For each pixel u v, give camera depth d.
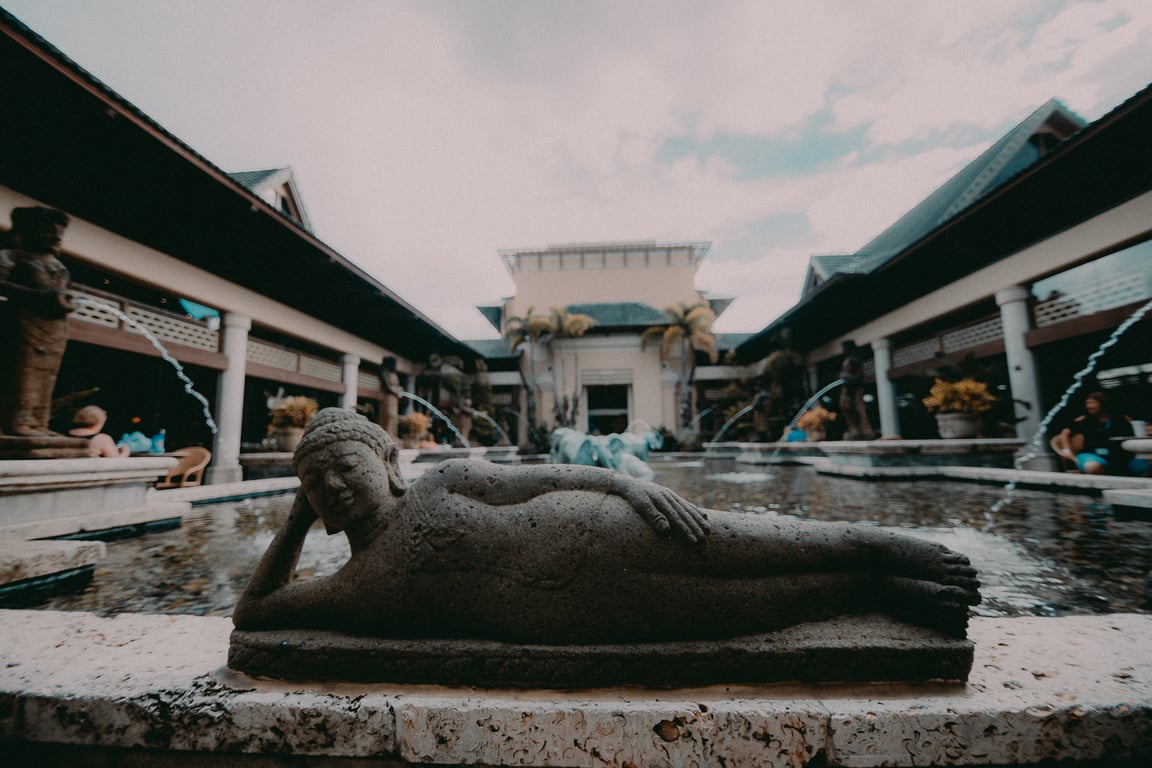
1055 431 10.07
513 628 1.17
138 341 7.97
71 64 5.47
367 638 1.22
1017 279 9.78
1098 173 7.92
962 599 1.15
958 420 8.52
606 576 1.16
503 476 1.32
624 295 26.59
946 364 9.78
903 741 0.99
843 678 1.12
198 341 9.33
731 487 6.84
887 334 14.16
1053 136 12.95
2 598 2.08
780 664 1.12
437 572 1.20
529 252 26.95
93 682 1.17
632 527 1.19
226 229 8.95
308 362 12.80
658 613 1.16
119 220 7.56
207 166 7.29
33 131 6.05
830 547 1.27
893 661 1.11
